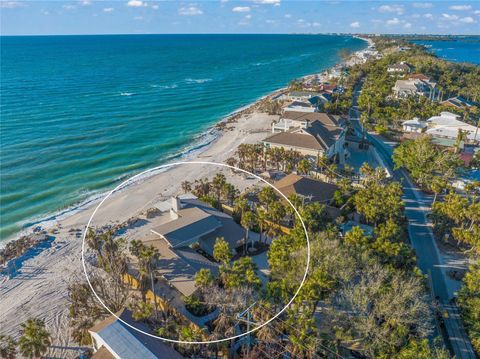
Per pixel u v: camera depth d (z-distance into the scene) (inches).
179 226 1828.2
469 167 2650.1
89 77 7411.4
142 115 4665.4
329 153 2893.7
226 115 4803.2
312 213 1819.6
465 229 1876.2
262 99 5644.7
